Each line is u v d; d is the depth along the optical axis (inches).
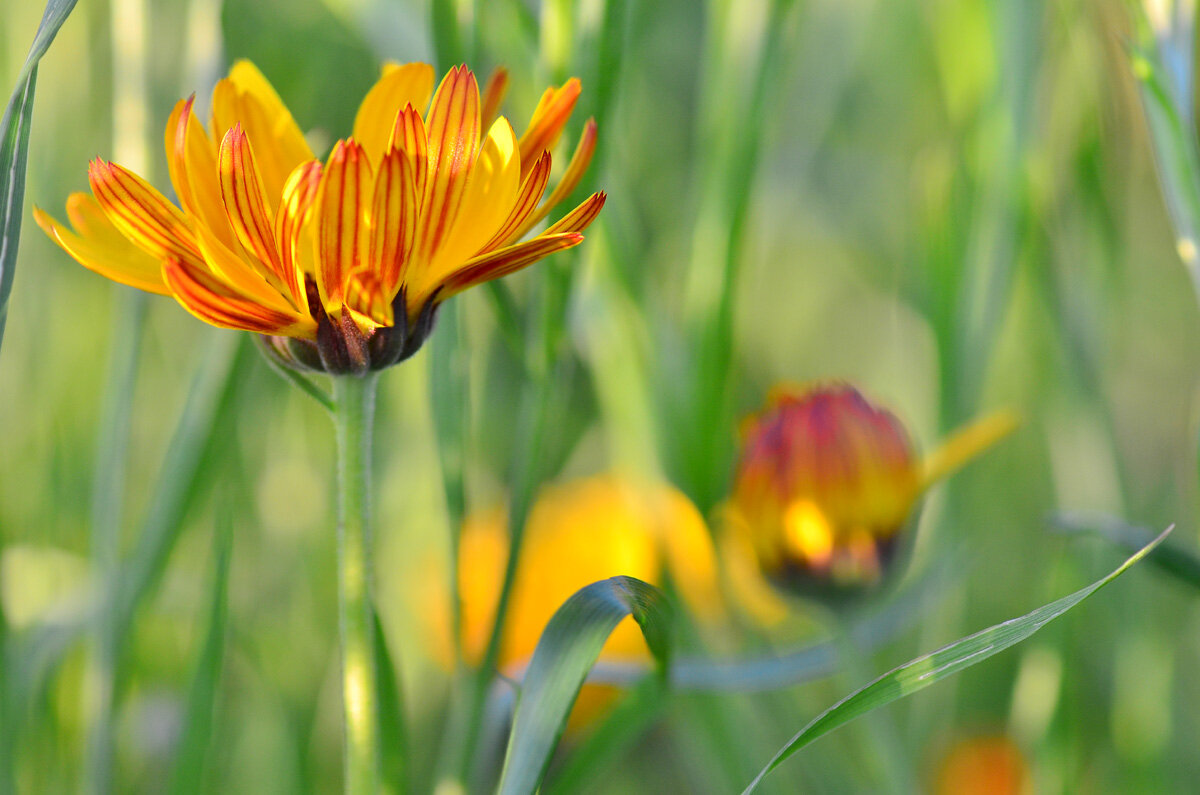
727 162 18.3
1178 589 19.4
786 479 17.5
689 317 18.5
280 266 15.4
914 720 20.1
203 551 21.3
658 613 15.9
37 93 20.0
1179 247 16.6
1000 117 18.9
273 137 16.0
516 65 17.7
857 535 17.5
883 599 17.7
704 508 18.5
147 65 17.7
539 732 15.4
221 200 15.6
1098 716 21.1
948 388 19.0
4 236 15.5
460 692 17.0
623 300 18.4
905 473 17.5
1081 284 19.9
